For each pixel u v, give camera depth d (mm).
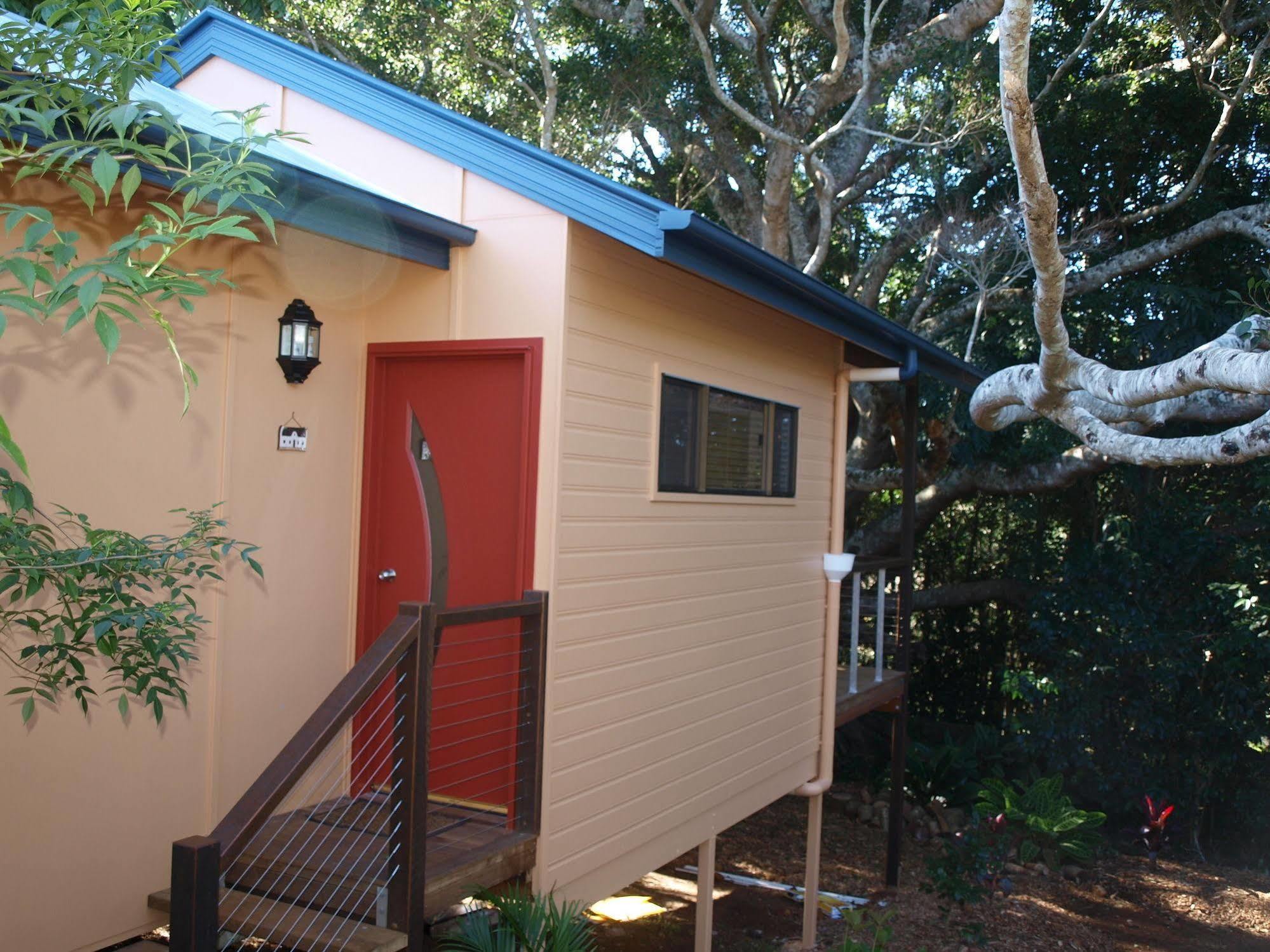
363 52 12625
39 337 3891
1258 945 9453
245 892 4102
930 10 14336
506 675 4707
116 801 4180
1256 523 12492
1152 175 13492
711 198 14906
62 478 3971
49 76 3189
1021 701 15102
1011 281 12156
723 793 6582
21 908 3852
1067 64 12344
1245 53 12617
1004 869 10742
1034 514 15281
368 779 5250
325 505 5168
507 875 4500
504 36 12734
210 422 4562
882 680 9680
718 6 12438
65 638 3766
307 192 4312
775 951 8195
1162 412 7379
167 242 2955
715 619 6410
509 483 5020
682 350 5934
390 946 3650
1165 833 12281
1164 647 11852
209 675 4555
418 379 5266
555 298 4836
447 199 5184
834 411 8375
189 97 5875
